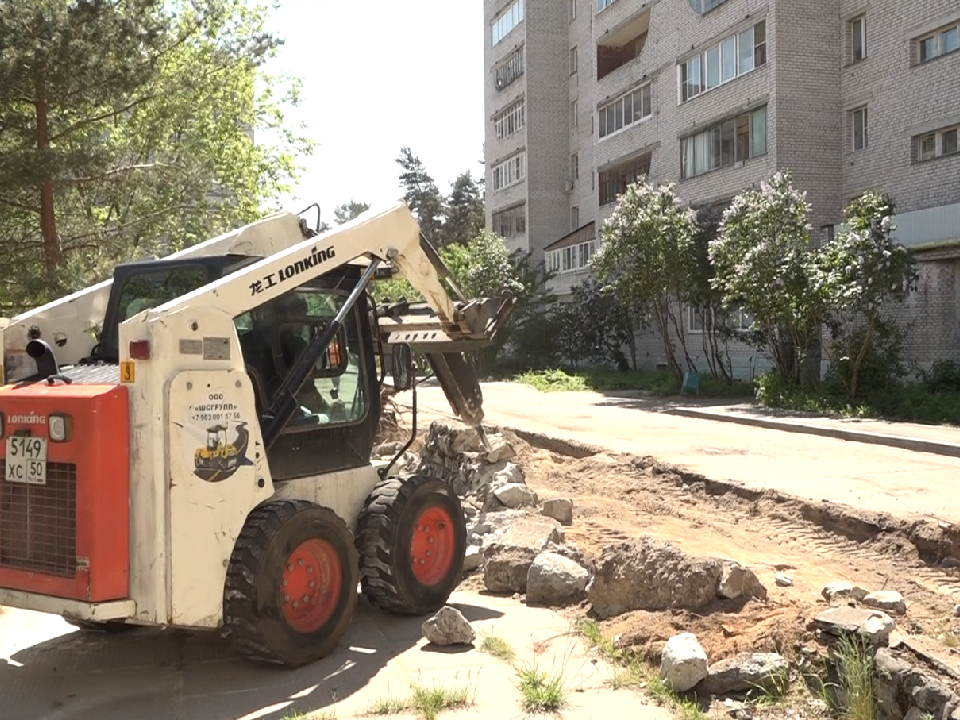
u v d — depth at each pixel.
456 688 4.89
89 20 16.55
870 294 18.84
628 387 30.30
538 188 49.16
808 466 12.36
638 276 26.11
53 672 5.39
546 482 12.70
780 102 27.59
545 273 42.75
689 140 32.91
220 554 4.94
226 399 5.01
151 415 4.75
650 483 11.81
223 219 24.11
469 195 83.75
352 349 6.43
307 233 7.21
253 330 5.66
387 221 6.30
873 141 26.70
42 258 17.75
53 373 5.52
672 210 26.06
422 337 7.43
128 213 21.09
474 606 6.54
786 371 22.23
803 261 20.48
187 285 6.07
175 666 5.42
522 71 49.19
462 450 11.48
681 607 5.58
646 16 36.62
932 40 24.80
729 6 29.95
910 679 4.26
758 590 5.66
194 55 24.06
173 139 28.00
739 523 9.70
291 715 4.61
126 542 4.77
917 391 19.03
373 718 4.57
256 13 28.09
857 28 27.55
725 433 17.02
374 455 13.56
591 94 46.31
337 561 5.49
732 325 27.98
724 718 4.47
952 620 6.11
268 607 5.03
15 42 15.78
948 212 21.02
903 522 8.40
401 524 6.11
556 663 5.27
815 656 4.73
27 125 17.08
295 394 5.55
